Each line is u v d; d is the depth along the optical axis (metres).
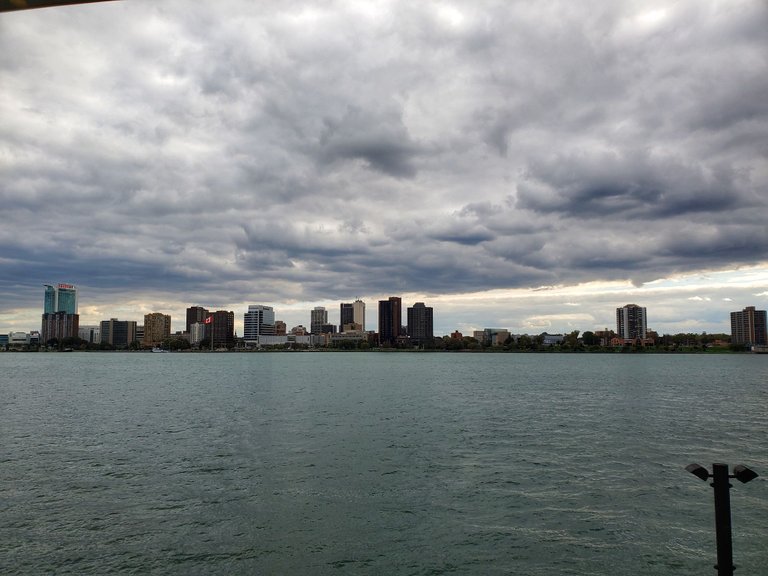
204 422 61.91
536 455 42.69
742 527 26.50
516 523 27.08
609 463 39.97
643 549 24.00
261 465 39.00
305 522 27.06
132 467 38.41
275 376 165.75
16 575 21.16
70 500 30.39
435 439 49.97
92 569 21.72
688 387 118.88
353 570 21.88
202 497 31.00
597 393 102.00
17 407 78.50
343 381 139.62
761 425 60.38
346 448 45.44
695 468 11.71
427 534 25.62
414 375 170.25
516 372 191.12
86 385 125.69
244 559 22.77
